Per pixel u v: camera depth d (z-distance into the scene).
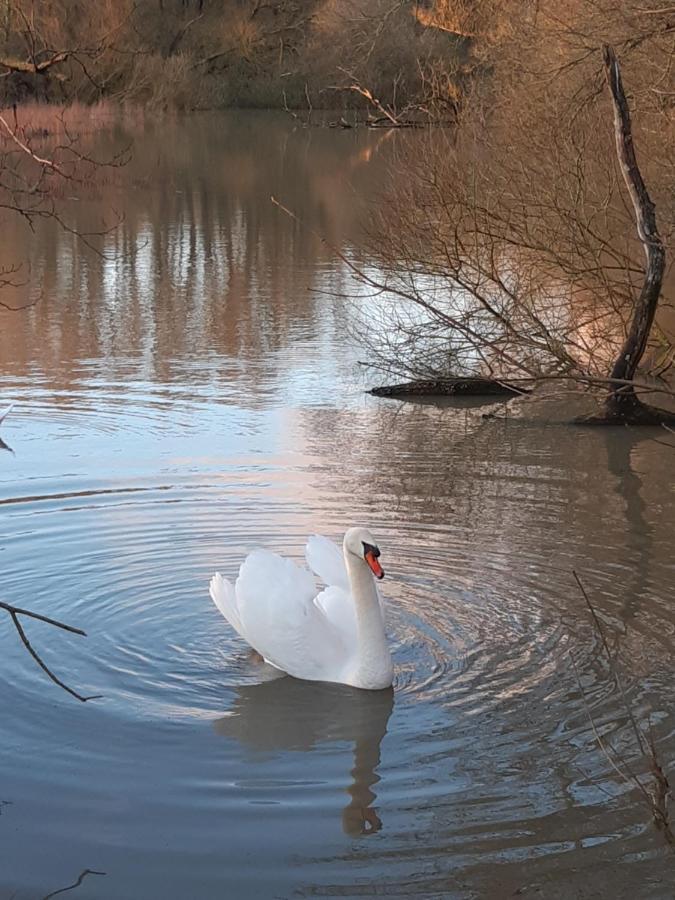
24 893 4.59
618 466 10.62
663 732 5.86
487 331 14.26
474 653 6.78
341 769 5.54
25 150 12.13
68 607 7.34
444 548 8.41
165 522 8.81
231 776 5.47
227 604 6.66
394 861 4.82
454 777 5.48
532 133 15.02
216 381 13.20
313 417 12.02
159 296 17.62
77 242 22.28
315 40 39.72
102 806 5.20
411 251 15.82
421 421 12.09
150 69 35.25
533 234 14.30
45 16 30.59
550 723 5.98
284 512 9.10
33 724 5.93
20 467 10.09
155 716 6.04
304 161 35.47
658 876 4.72
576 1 16.73
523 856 4.85
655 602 7.48
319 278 18.89
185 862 4.80
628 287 13.41
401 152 20.62
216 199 28.16
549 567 8.06
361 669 6.34
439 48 29.25
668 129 15.14
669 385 13.48
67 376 13.26
